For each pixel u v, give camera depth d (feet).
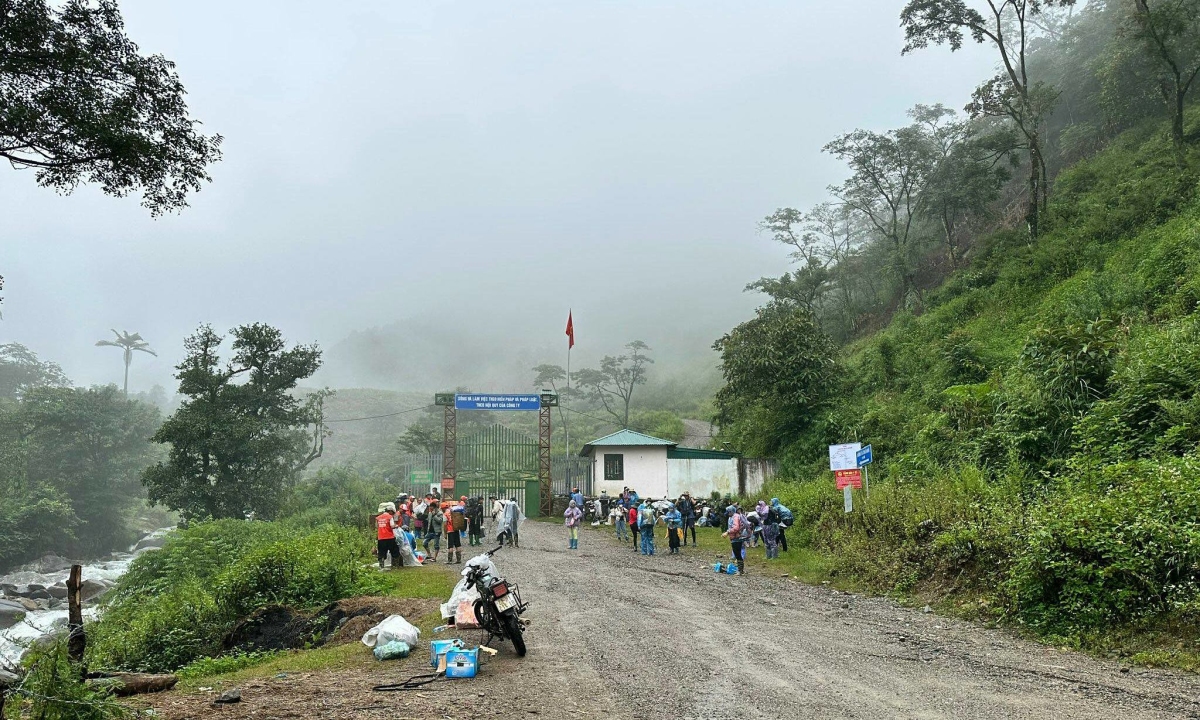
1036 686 21.33
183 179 28.40
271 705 20.48
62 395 200.44
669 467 113.19
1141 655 24.53
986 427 57.21
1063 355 51.75
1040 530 31.55
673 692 20.68
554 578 48.34
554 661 25.17
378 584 46.39
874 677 22.40
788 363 102.22
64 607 108.06
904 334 116.06
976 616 33.12
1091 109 151.84
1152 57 113.91
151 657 39.68
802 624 32.17
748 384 105.09
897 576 41.42
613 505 97.91
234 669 31.76
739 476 107.96
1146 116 125.59
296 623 40.55
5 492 172.96
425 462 121.70
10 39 23.09
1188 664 23.27
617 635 29.45
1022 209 138.00
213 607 42.91
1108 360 50.16
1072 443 45.93
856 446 56.13
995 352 85.05
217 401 133.18
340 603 40.60
